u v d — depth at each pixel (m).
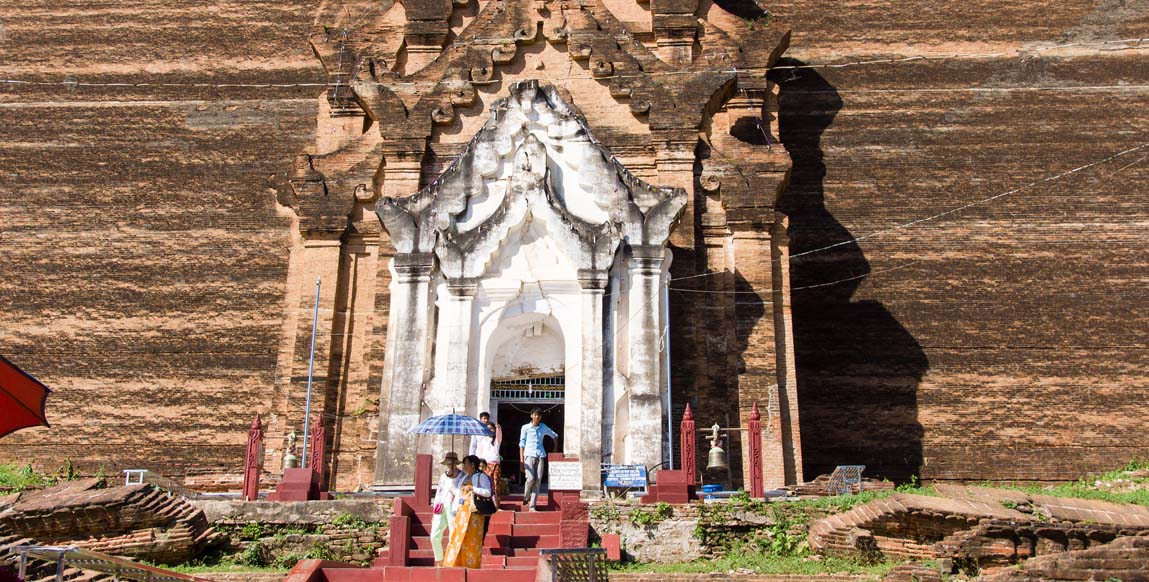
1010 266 35.56
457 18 32.94
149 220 36.53
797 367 34.62
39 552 13.84
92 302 35.59
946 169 36.81
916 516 19.73
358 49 32.97
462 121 29.94
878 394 34.28
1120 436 33.69
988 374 34.41
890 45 38.69
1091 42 38.41
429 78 30.62
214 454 33.75
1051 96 37.72
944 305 35.16
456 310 25.20
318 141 32.31
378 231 29.83
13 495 22.33
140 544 20.11
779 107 37.88
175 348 34.94
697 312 28.14
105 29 39.31
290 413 28.52
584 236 25.31
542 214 25.55
